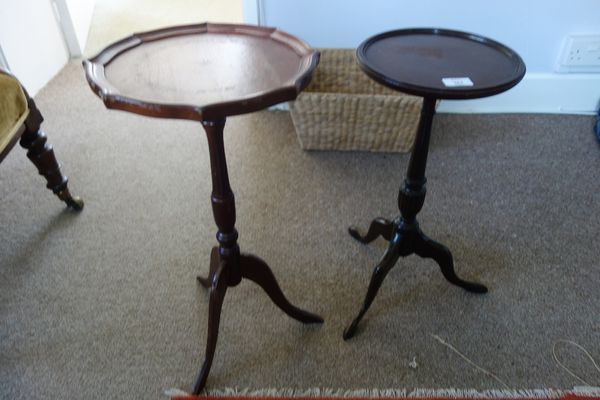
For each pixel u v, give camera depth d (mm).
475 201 1512
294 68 797
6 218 1417
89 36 2656
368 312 1150
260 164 1684
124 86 730
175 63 822
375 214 1456
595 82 1936
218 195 854
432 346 1072
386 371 1021
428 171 1647
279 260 1293
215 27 968
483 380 1004
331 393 977
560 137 1848
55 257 1290
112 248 1326
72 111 1985
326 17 1853
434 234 1382
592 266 1276
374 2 1806
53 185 1370
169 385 990
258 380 1001
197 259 1298
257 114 2002
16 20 1958
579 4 1782
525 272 1260
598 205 1495
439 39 1032
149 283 1223
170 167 1671
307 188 1567
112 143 1792
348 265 1281
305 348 1066
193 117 650
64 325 1107
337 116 1608
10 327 1100
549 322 1126
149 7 3070
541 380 1004
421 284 1227
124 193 1538
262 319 1131
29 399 955
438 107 2018
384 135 1669
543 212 1468
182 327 1112
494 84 809
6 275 1230
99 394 969
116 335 1089
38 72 2121
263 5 1834
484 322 1128
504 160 1711
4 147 1117
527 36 1870
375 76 849
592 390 982
